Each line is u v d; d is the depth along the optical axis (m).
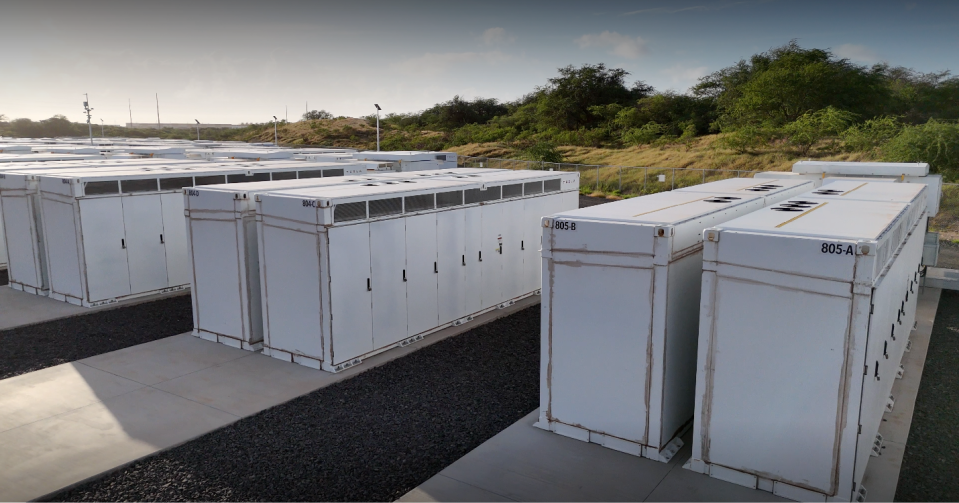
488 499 6.64
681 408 7.80
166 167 16.95
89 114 41.81
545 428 8.25
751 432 6.66
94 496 6.83
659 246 6.91
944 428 8.41
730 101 67.12
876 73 59.44
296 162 20.14
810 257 6.03
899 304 8.47
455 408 9.09
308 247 10.20
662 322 7.03
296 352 10.85
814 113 50.75
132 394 9.54
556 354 7.98
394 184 12.62
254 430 8.39
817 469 6.30
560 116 83.12
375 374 10.40
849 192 11.09
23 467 7.36
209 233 11.70
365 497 6.80
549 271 7.84
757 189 11.72
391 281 11.34
